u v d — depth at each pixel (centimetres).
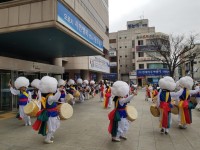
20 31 1031
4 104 1283
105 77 6009
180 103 804
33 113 667
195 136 721
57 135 734
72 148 601
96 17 3105
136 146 617
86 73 3250
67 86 1652
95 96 2503
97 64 3406
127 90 661
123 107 660
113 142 655
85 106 1555
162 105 741
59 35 1129
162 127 744
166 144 635
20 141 668
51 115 640
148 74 5256
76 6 1998
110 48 6200
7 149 595
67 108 671
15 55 1617
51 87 643
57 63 2109
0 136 726
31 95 942
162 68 5203
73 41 1284
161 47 4038
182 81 812
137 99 2198
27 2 988
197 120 1002
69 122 955
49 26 948
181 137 709
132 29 6191
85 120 1002
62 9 1005
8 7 1029
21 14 1002
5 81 1291
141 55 5369
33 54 1816
